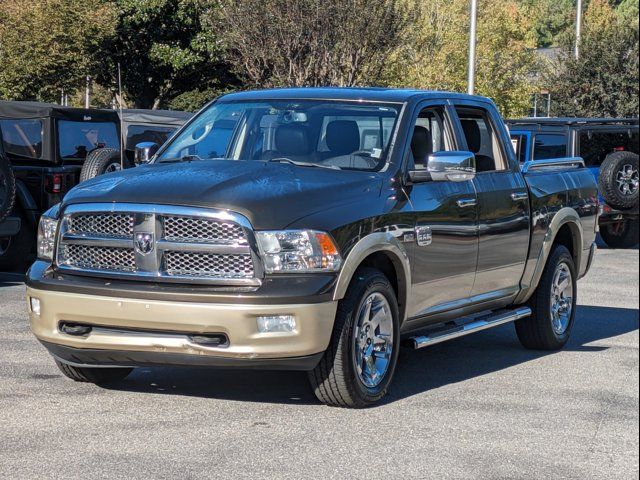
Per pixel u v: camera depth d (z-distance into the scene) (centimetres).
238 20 3159
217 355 668
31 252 1633
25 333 1002
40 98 3512
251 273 670
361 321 714
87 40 3516
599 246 2186
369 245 711
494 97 4606
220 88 4472
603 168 2012
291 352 671
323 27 3094
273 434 658
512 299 923
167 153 838
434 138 845
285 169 748
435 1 4334
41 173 1534
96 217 701
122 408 715
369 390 725
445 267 807
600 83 3494
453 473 593
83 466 585
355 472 588
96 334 690
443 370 877
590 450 649
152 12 4159
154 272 681
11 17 3319
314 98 830
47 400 734
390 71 3775
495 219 871
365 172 766
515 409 745
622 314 1223
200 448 624
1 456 601
